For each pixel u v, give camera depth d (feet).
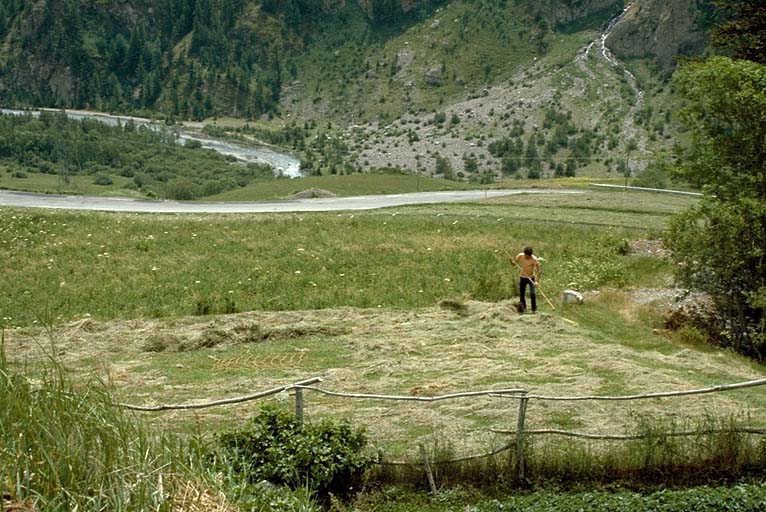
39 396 32.30
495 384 57.21
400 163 592.60
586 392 54.65
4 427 30.12
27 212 145.48
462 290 98.43
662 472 42.34
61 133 503.20
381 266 111.34
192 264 112.37
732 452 42.50
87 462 29.81
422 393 55.57
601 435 45.06
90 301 93.86
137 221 142.10
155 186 402.93
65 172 410.52
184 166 493.77
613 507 37.83
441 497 40.91
